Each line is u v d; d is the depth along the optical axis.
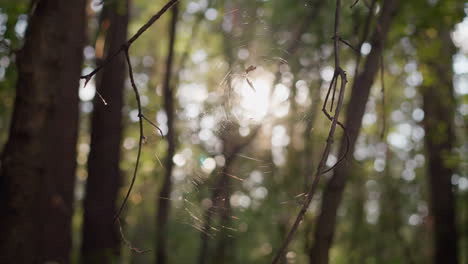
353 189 16.09
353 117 6.34
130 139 12.41
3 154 5.43
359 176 14.49
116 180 9.26
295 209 9.48
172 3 3.01
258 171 3.74
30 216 5.35
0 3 8.30
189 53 13.87
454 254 13.41
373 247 16.09
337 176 6.75
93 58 10.29
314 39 8.91
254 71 3.36
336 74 2.71
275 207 10.27
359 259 16.12
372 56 6.44
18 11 8.14
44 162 5.43
